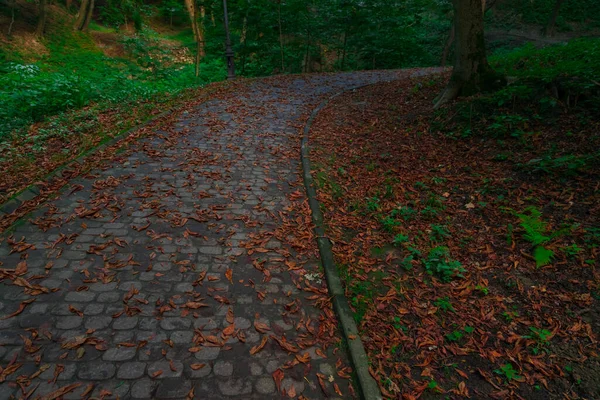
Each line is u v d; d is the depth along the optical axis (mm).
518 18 28469
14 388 2246
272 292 3299
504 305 3180
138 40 18344
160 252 3686
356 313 3109
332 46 23062
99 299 3018
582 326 2881
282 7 18281
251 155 6418
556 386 2465
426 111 8297
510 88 6910
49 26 20891
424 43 27797
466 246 4000
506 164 5477
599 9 27719
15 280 3117
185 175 5430
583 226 3902
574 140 5414
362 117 8930
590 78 6113
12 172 5145
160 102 9406
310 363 2629
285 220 4457
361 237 4246
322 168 6043
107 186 4875
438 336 2896
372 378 2484
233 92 11398
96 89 9664
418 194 5156
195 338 2725
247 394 2346
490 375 2576
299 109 9797
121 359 2508
